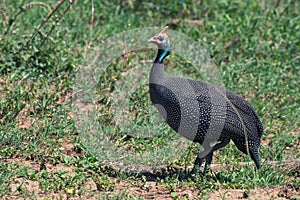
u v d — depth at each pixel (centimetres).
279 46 2484
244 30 2544
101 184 1451
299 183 1534
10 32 2255
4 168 1463
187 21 2670
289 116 2017
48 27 2342
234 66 2281
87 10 2636
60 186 1417
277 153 1733
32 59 2100
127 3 2805
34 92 1948
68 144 1714
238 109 1534
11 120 1725
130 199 1372
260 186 1508
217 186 1483
